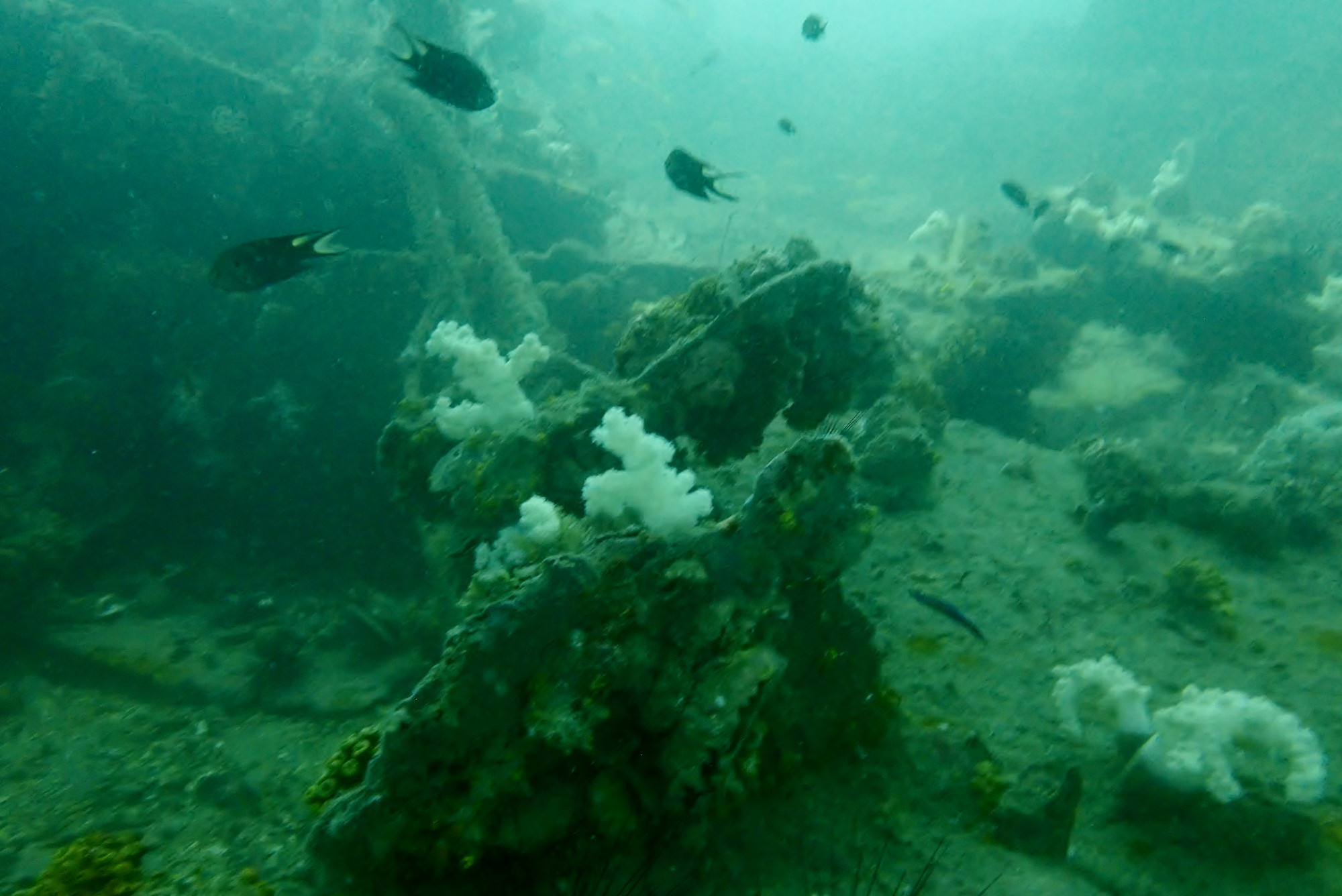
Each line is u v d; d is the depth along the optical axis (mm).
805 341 5633
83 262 9609
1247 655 5445
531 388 6938
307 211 10273
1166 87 27984
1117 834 4051
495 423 5457
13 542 8102
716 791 3441
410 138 9617
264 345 9094
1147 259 13781
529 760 3248
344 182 10250
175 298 9609
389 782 3033
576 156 20484
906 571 6164
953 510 7145
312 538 8906
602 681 3316
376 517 8703
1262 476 8289
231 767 6215
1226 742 4102
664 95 34156
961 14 74562
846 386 6023
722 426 5652
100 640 7770
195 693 7305
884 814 3965
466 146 12219
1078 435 11883
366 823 3059
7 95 9812
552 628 3201
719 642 3586
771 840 3709
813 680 4188
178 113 10094
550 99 26578
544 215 14281
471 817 3100
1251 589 6254
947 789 4145
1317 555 6785
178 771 6250
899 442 7098
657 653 3506
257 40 14078
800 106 37312
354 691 7160
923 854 3764
